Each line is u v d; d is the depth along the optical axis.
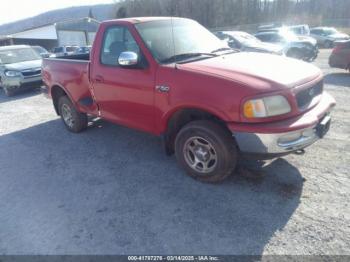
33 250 2.79
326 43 23.62
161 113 3.65
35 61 10.67
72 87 5.11
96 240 2.84
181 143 3.62
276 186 3.46
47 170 4.31
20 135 5.90
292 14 48.88
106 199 3.48
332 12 47.69
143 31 3.90
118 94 4.12
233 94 3.01
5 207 3.50
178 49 3.92
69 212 3.29
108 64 4.22
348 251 2.51
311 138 3.17
